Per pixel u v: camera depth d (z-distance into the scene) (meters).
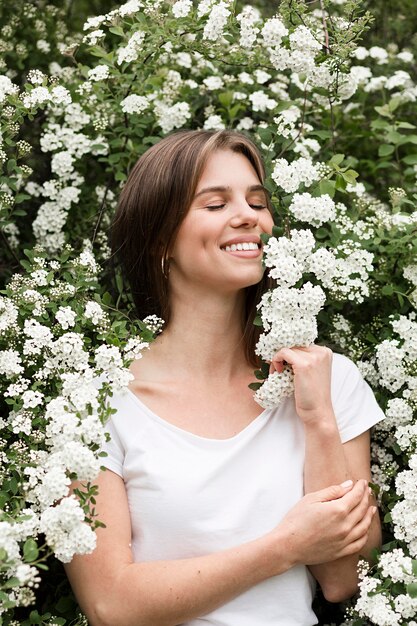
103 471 1.79
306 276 2.19
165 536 1.76
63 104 2.57
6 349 2.04
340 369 1.97
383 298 2.35
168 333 1.97
